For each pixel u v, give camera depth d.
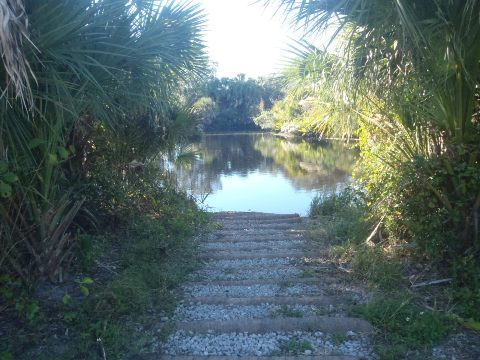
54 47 3.39
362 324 3.55
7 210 3.77
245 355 3.19
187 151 11.09
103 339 3.32
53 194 4.07
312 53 5.16
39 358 3.10
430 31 3.66
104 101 4.12
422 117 4.55
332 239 6.57
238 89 72.44
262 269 5.25
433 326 3.39
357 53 4.20
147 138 8.02
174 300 4.16
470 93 4.18
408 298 3.89
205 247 6.60
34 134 3.77
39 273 4.12
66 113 3.88
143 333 3.51
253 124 72.81
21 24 2.52
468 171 4.18
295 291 4.44
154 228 6.40
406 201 4.68
